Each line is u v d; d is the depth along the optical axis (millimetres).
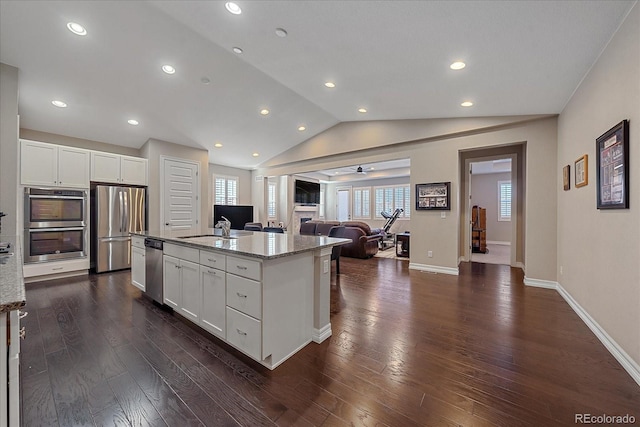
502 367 1896
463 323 2629
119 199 4746
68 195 4238
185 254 2555
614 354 2021
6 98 3102
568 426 1380
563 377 1781
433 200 4781
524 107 3545
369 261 5836
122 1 2475
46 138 4637
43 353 2066
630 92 1839
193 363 1949
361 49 2570
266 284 1847
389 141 5094
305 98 4551
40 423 1391
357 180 11625
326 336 2336
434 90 3289
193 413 1470
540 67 2514
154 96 4070
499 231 8828
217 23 2576
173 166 5680
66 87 3639
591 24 1911
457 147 4543
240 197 8359
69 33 2814
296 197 9984
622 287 1955
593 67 2436
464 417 1440
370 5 1921
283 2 2082
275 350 1924
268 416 1450
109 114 4367
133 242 3518
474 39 2148
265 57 3098
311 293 2268
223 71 3629
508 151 5312
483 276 4492
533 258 3924
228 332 2086
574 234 3008
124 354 2062
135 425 1387
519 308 3027
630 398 1581
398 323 2629
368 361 1979
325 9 2055
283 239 2756
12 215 3111
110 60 3252
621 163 1939
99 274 4508
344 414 1464
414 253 5020
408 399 1579
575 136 2977
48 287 3771
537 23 1900
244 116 4992
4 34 2750
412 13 1929
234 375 1810
